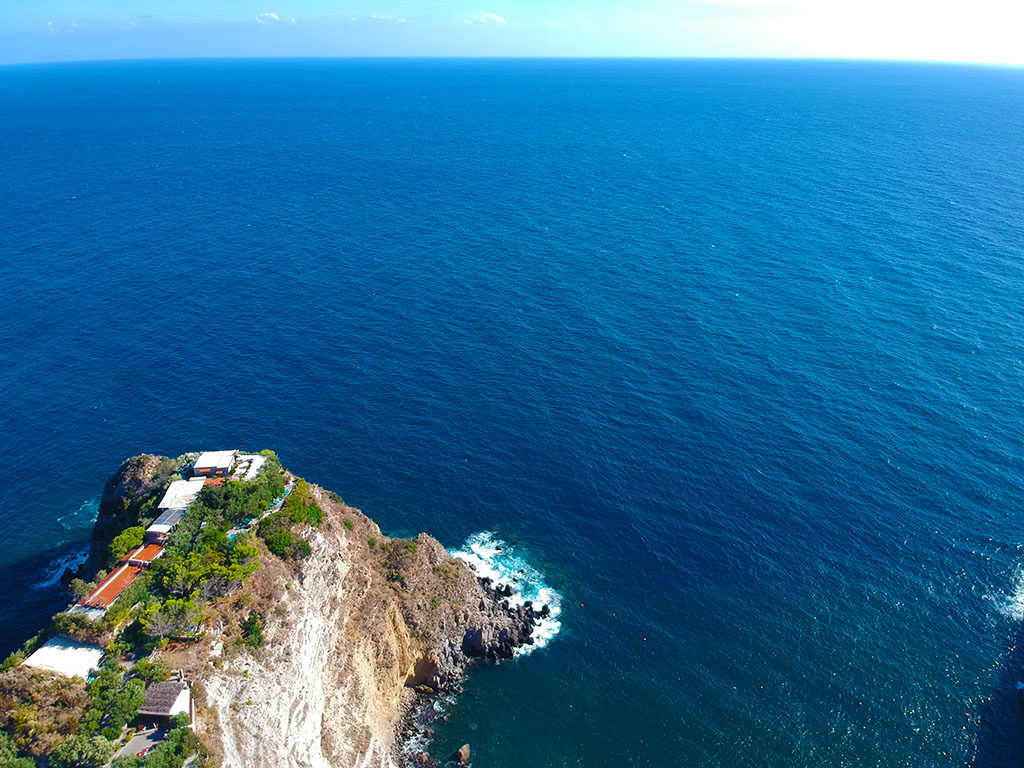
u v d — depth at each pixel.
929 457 106.94
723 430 114.31
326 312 153.88
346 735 66.44
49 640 60.44
